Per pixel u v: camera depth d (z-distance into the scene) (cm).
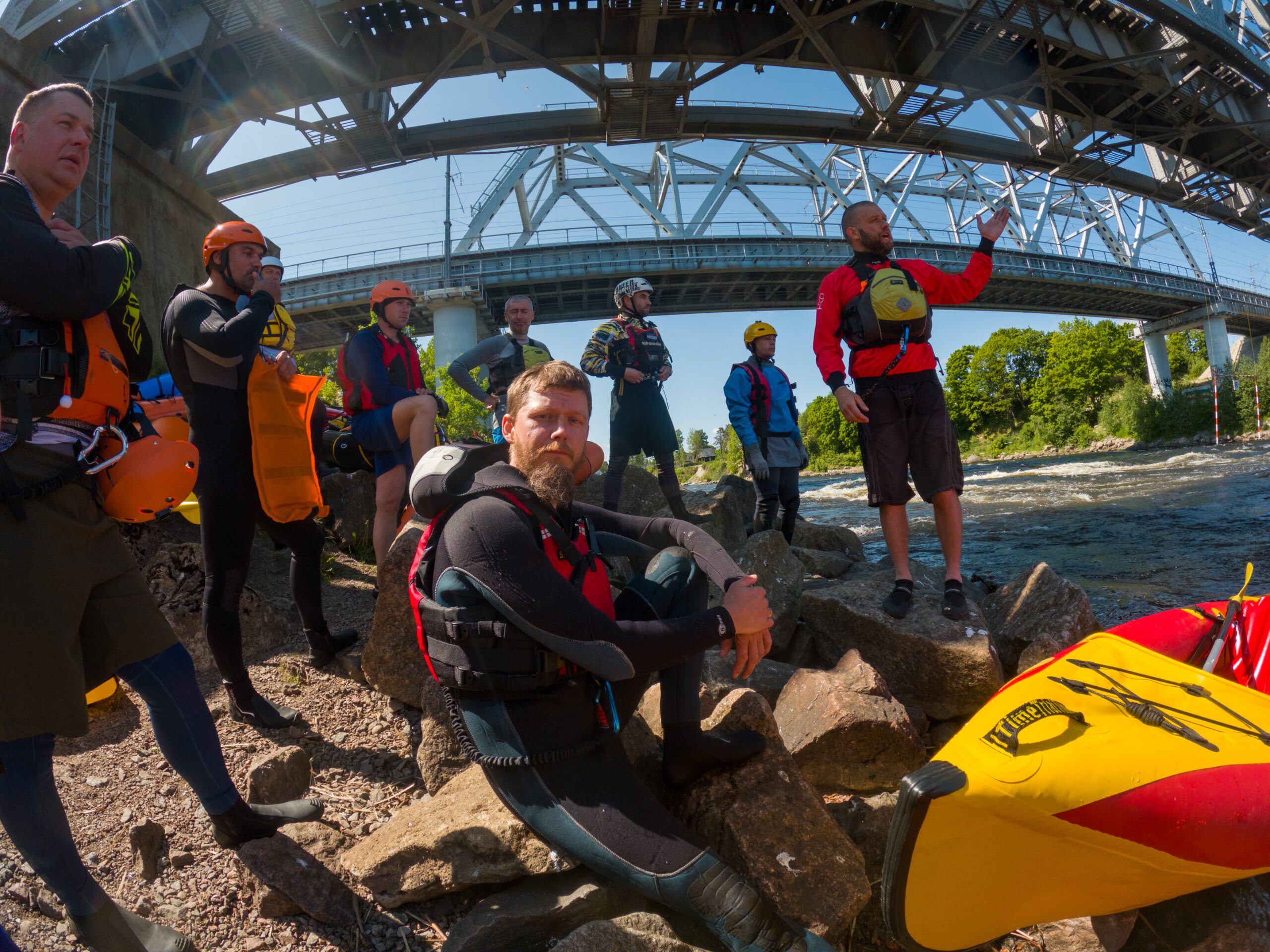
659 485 534
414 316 4700
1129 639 180
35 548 145
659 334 484
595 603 170
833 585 332
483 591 149
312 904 170
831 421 9831
